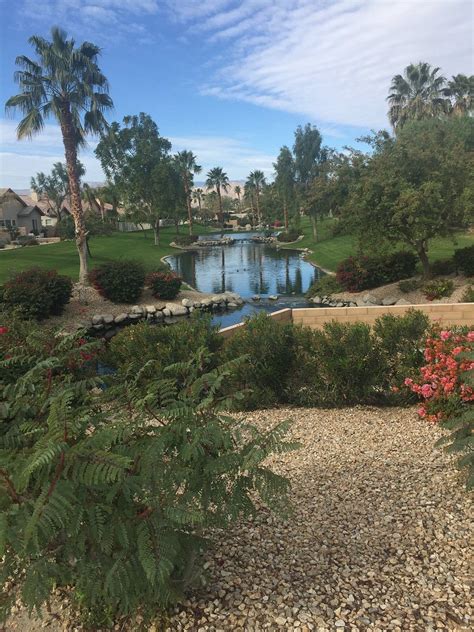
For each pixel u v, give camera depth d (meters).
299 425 5.32
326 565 2.67
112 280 21.17
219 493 2.18
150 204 54.81
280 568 2.65
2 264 31.16
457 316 10.61
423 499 3.36
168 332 7.02
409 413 5.58
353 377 5.98
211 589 2.50
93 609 2.32
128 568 1.96
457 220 18.48
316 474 3.90
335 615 2.29
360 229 18.66
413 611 2.30
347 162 20.64
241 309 21.33
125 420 2.28
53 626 2.36
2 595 2.13
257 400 6.06
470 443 3.23
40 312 18.09
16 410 2.42
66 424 1.96
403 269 20.77
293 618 2.28
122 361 6.63
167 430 2.24
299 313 10.99
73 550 1.98
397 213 16.94
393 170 17.97
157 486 2.01
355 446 4.52
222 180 95.62
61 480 1.80
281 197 67.25
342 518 3.16
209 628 2.24
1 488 1.85
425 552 2.76
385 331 6.34
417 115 45.88
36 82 21.88
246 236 75.25
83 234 24.03
